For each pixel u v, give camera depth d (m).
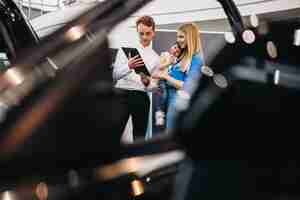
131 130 1.32
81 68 1.14
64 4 5.57
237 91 1.76
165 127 1.59
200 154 1.38
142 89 6.68
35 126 1.01
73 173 1.07
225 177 1.32
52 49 1.15
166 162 1.27
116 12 1.25
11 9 2.69
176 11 6.48
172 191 1.21
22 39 2.53
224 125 1.57
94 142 1.11
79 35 1.19
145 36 6.75
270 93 1.79
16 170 0.97
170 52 6.71
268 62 1.93
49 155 1.02
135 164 1.20
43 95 1.06
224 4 2.08
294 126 1.67
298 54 1.99
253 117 1.65
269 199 1.34
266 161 1.47
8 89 1.06
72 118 1.08
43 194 1.01
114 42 1.23
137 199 1.16
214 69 1.85
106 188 1.12
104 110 1.15
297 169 1.49
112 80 1.22
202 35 6.19
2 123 0.99
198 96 1.71
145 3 1.29
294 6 4.97
